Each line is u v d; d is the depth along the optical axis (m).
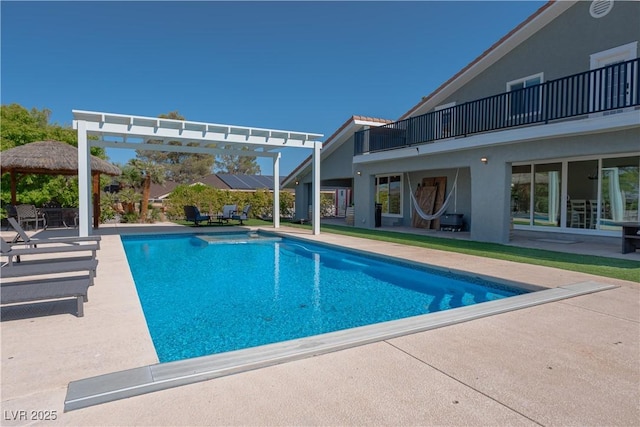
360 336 3.57
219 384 2.66
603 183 10.72
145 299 6.16
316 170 13.96
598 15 10.40
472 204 11.73
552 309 4.58
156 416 2.25
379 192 19.02
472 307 4.61
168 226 17.14
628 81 9.78
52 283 4.47
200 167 52.16
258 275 8.08
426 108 16.11
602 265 7.38
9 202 15.76
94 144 13.61
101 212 19.23
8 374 2.81
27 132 17.33
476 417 2.26
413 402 2.43
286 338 4.49
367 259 9.41
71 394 2.43
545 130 9.42
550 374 2.85
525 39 12.17
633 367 2.98
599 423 2.21
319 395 2.51
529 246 10.13
